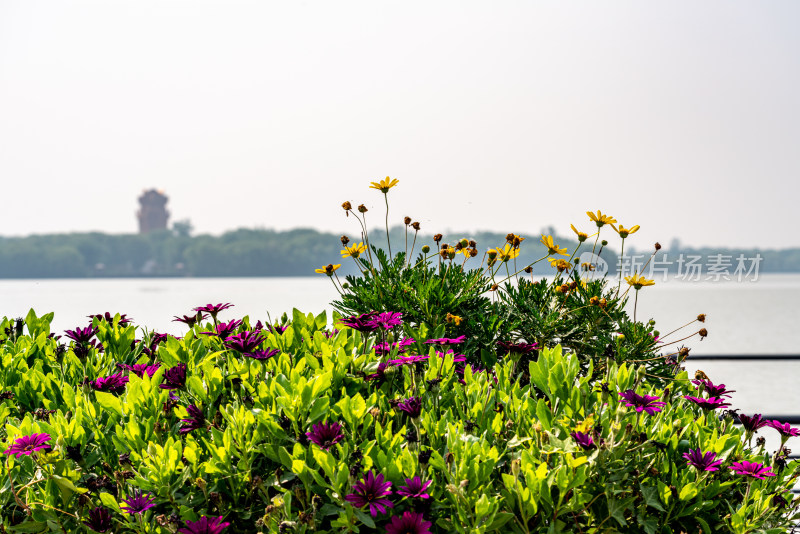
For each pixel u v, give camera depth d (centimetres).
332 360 239
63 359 275
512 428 207
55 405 246
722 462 198
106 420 225
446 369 250
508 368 245
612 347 326
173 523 178
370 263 350
